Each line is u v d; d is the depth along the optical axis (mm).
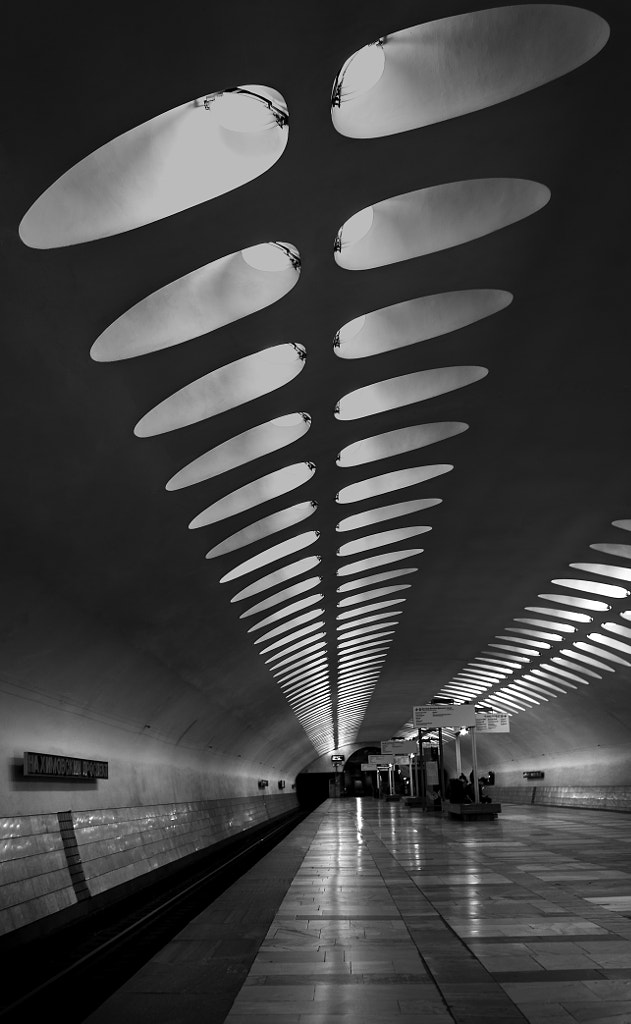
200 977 8641
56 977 11766
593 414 15836
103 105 6617
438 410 15141
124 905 19844
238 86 7094
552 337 13000
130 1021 7199
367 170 8516
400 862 19500
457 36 8023
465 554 25172
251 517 17375
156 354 10312
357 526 21156
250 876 17312
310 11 6508
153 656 21547
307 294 10547
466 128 8234
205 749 35844
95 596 15938
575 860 18969
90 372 9969
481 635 38000
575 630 35062
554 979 7988
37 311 8539
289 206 8711
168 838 26797
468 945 9633
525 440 16906
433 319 12445
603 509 21047
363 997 7582
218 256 9078
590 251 10859
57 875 16531
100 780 21625
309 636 32031
